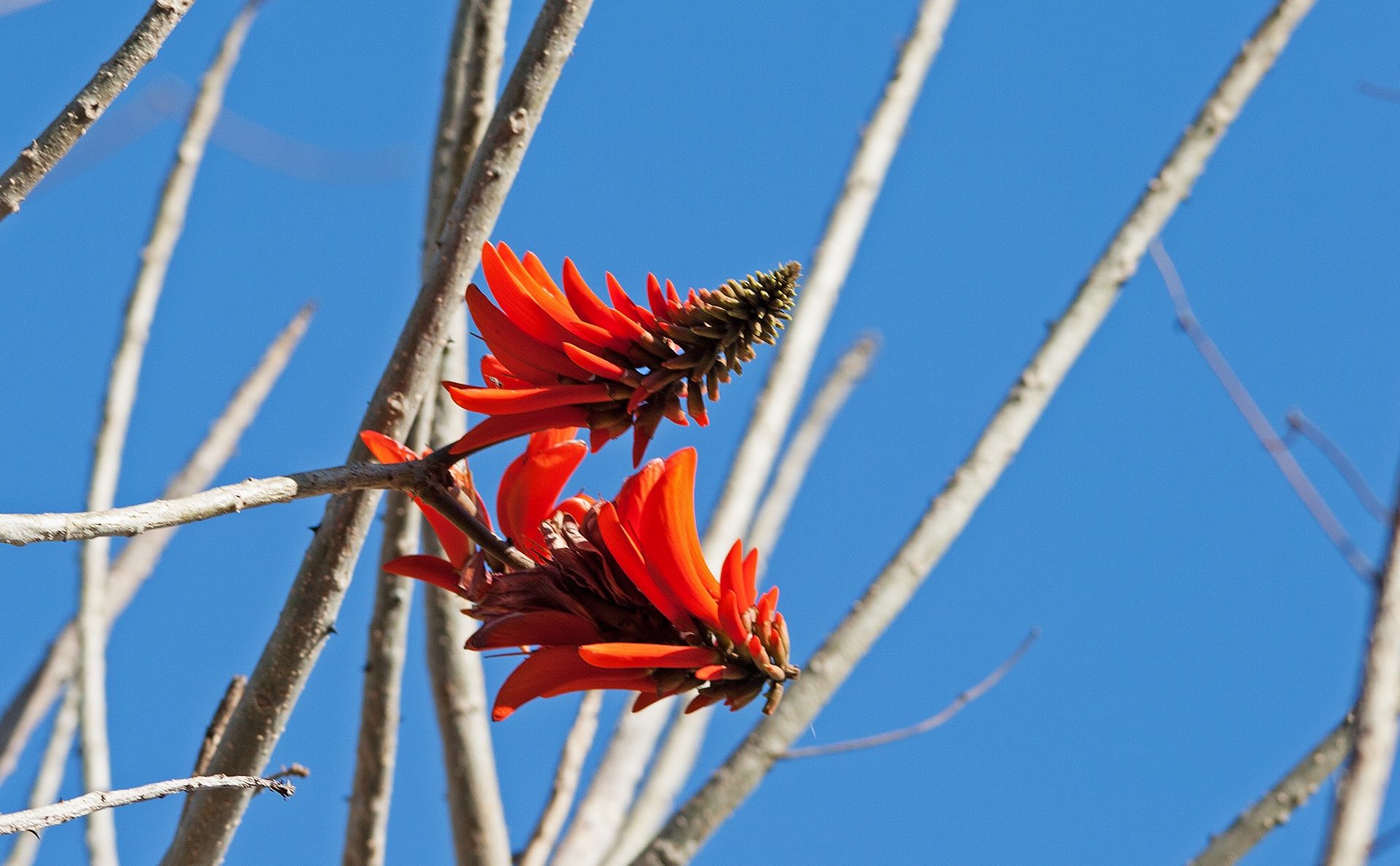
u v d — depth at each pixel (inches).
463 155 86.8
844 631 90.6
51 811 77.1
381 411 82.0
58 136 78.4
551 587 79.6
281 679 82.0
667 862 88.7
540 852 91.2
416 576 80.3
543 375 79.9
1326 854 74.5
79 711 90.4
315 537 82.1
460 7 91.2
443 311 82.0
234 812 82.3
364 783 87.7
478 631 79.5
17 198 78.2
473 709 90.4
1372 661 75.0
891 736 90.3
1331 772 88.5
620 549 79.2
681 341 79.8
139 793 77.8
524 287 79.5
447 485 79.6
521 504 80.3
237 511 77.6
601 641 79.6
